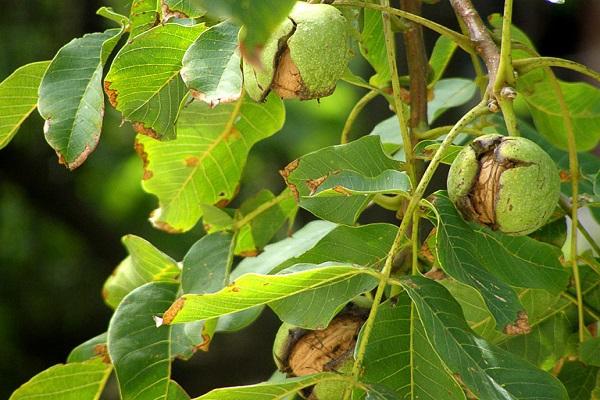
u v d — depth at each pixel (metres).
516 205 1.63
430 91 1.87
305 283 1.63
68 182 3.49
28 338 3.63
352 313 1.72
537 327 1.77
